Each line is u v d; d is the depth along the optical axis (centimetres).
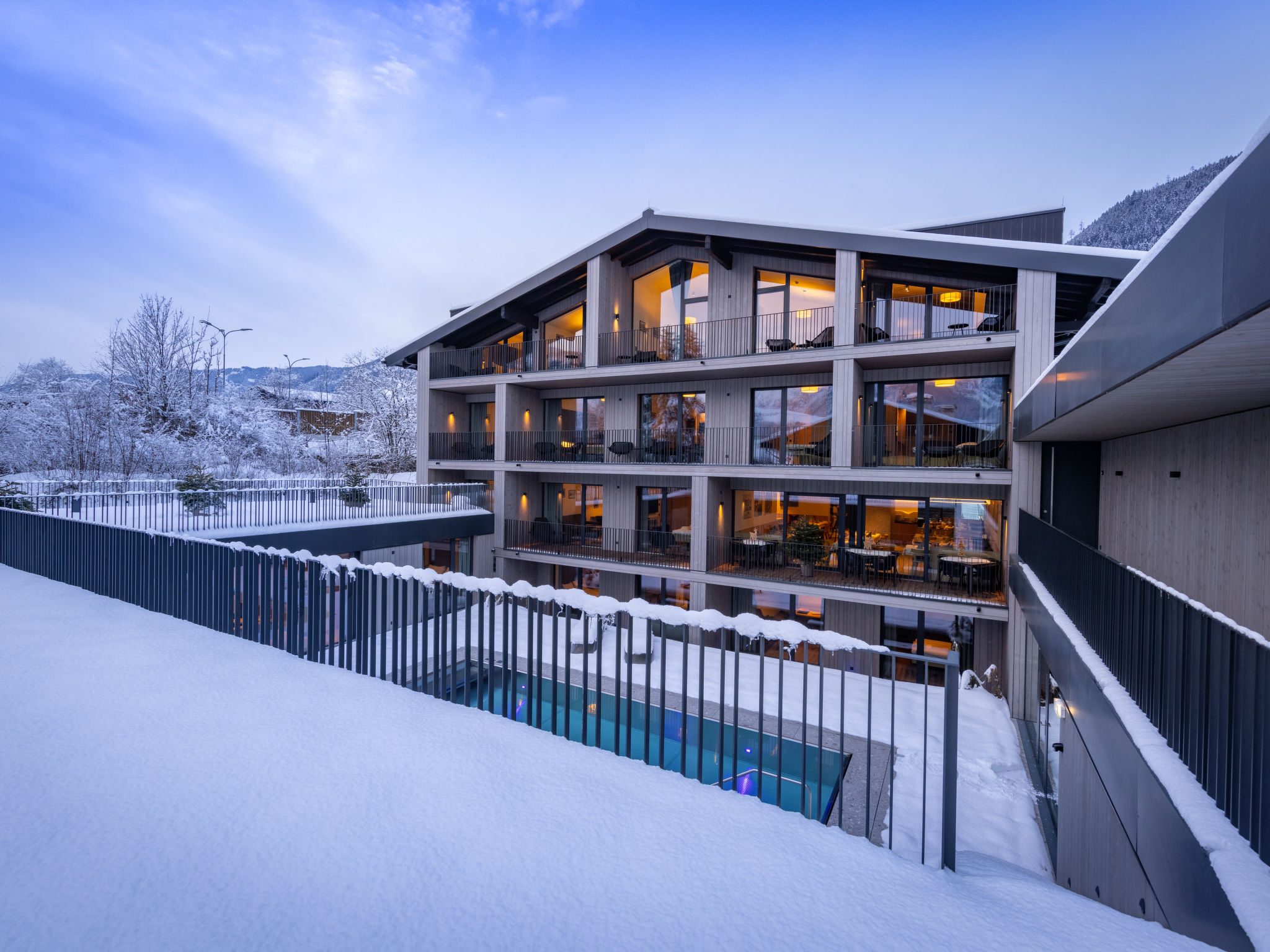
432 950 179
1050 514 1097
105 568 715
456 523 1623
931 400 1319
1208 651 296
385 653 438
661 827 253
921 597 1178
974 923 199
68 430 2798
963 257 1140
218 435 3350
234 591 553
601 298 1595
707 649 1334
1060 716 799
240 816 252
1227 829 262
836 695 1033
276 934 184
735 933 189
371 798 269
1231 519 589
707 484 1430
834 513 1434
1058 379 638
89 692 395
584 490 1808
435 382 1906
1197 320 276
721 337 1522
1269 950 184
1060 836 662
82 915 190
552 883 212
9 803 258
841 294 1266
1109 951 186
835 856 236
